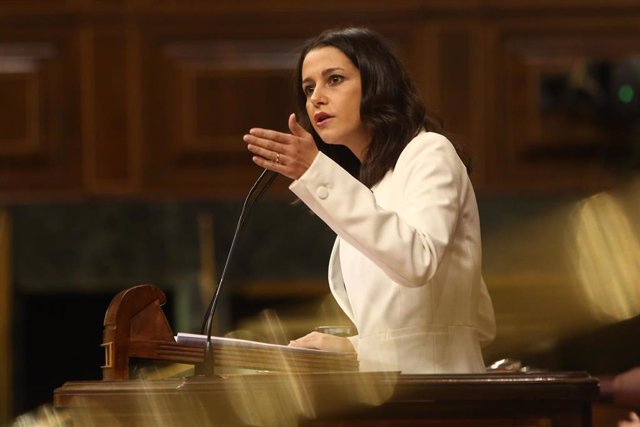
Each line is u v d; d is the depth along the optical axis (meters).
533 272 20.34
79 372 21.23
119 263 20.61
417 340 8.29
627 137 20.56
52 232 20.56
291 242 20.66
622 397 11.00
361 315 8.52
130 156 20.56
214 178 20.58
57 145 20.56
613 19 20.64
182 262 20.64
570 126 20.64
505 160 20.64
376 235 7.60
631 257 15.66
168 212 20.66
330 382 6.65
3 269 20.47
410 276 7.65
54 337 21.20
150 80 20.62
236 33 20.66
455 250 8.43
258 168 20.61
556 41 20.70
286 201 20.64
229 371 9.76
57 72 20.58
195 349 7.72
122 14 20.59
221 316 20.66
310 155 7.72
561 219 20.45
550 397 6.66
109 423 6.81
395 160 8.74
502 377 6.71
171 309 20.80
